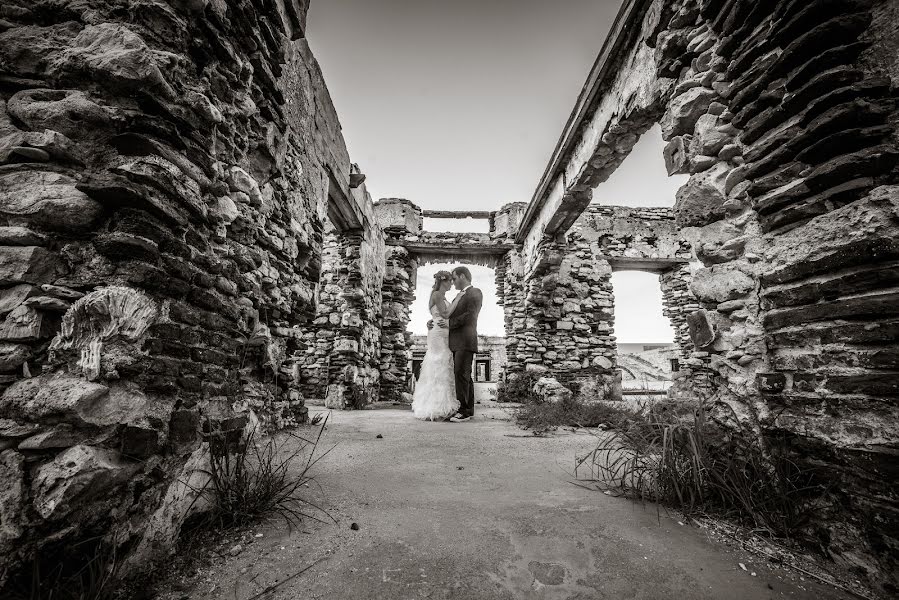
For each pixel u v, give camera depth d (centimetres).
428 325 542
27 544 89
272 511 160
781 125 169
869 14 143
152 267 124
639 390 1073
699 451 170
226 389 171
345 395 662
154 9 139
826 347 143
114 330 111
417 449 289
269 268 308
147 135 131
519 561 125
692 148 221
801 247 156
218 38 175
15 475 91
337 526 149
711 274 201
